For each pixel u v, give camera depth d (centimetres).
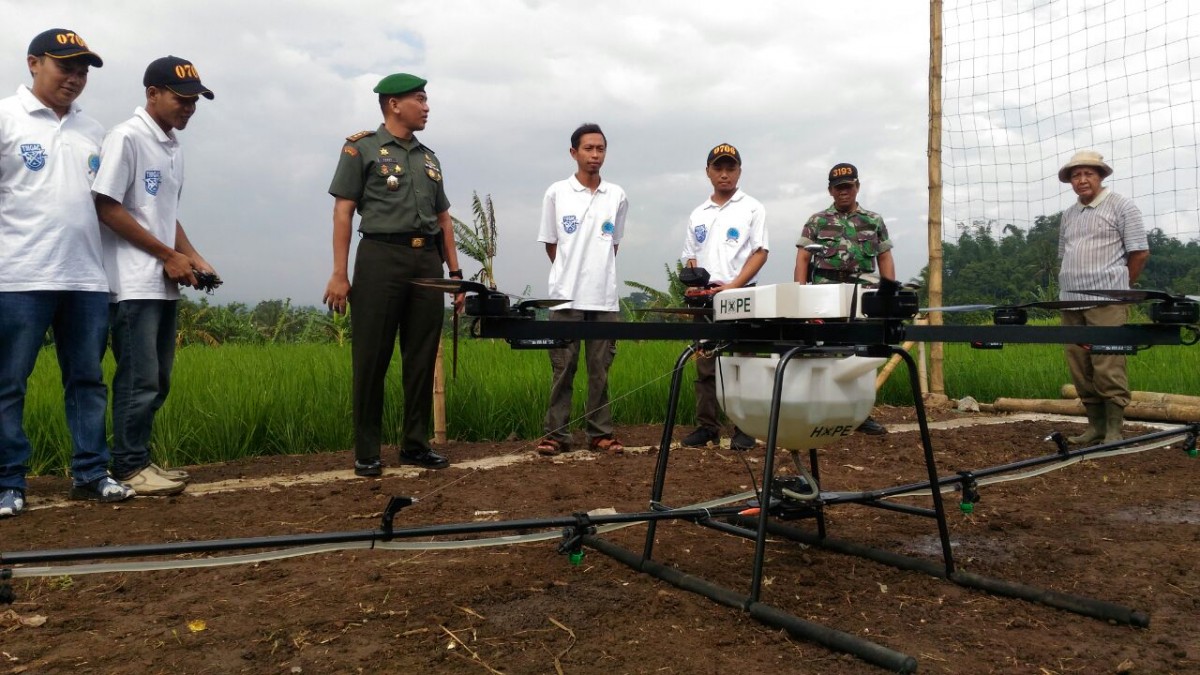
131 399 475
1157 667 246
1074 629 274
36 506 446
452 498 460
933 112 874
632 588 307
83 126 454
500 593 301
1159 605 296
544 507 438
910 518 416
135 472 477
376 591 305
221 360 858
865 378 297
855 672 240
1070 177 642
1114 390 614
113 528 398
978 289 1920
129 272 466
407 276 530
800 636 262
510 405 720
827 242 651
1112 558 350
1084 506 445
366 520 414
